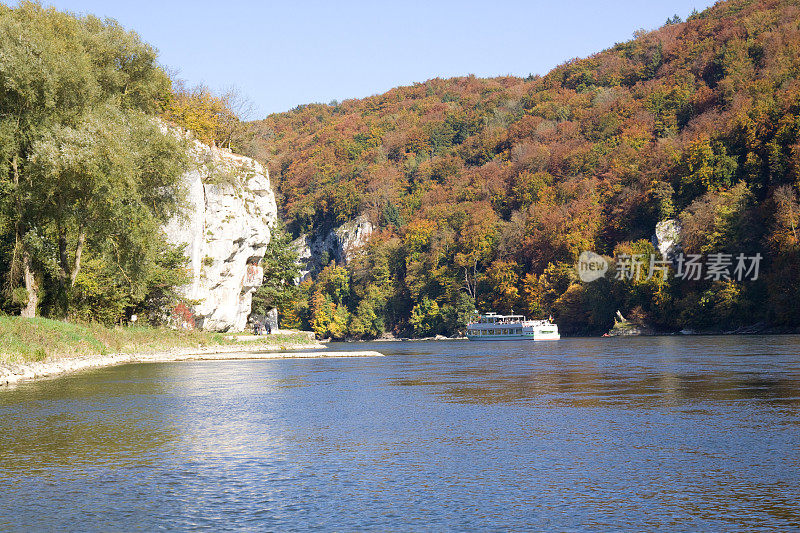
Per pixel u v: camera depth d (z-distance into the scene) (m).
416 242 173.00
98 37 48.31
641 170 134.12
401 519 9.77
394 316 175.25
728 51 151.62
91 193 40.94
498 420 17.94
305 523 9.62
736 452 13.49
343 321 176.00
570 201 146.75
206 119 87.06
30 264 44.06
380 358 51.84
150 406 20.98
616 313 121.31
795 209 93.62
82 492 11.23
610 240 131.88
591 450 13.95
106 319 52.88
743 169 116.50
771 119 115.31
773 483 11.20
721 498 10.44
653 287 112.00
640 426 16.52
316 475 12.26
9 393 24.34
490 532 9.17
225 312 73.88
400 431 16.47
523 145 184.38
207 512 10.14
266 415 19.19
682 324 106.31
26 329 38.00
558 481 11.62
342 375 33.16
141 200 46.78
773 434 15.15
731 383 25.55
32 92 38.84
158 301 61.59
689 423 16.75
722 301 98.56
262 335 83.88
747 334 93.38
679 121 152.12
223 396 23.67
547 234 138.38
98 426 17.31
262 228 79.31
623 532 9.08
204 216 69.06
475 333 117.56
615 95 185.88
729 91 138.75
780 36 140.25
